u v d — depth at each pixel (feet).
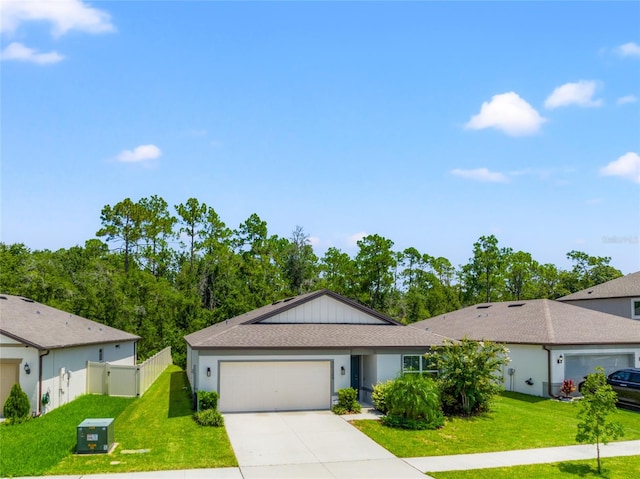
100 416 70.79
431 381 70.74
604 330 95.30
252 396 73.92
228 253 214.90
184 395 88.63
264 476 47.11
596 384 51.78
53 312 101.35
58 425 64.75
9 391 69.87
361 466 50.44
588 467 50.83
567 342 86.53
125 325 139.44
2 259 143.74
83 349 89.25
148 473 46.93
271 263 214.07
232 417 69.92
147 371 95.71
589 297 138.21
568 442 59.98
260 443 57.67
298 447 56.34
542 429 65.31
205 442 57.06
